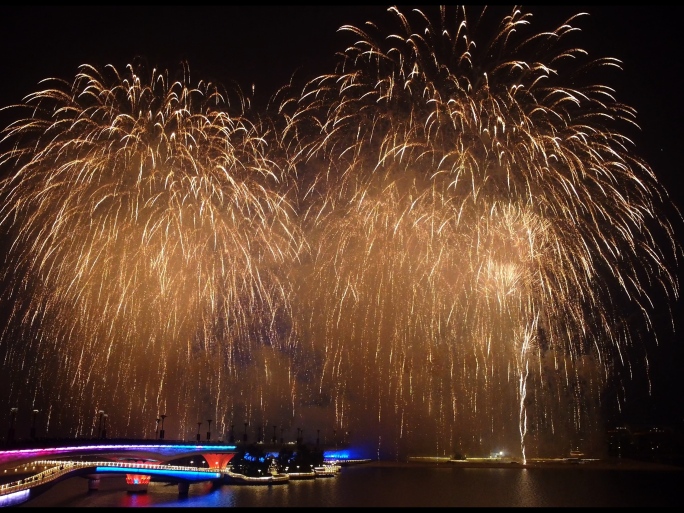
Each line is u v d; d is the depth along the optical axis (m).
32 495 86.25
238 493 128.25
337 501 112.50
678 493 126.88
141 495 122.81
